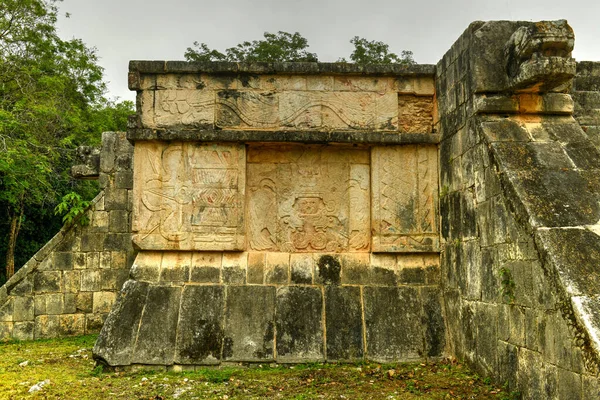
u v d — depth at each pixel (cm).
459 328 568
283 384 496
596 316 343
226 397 455
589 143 501
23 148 1340
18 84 1569
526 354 425
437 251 637
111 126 2036
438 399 449
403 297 619
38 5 1664
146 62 637
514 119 529
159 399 450
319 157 662
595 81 674
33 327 853
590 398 333
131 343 562
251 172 655
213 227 628
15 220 1532
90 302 883
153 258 625
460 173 576
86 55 1955
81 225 900
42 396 459
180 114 639
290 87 654
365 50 2200
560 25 479
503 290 459
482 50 537
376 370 542
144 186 630
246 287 616
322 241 649
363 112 655
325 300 612
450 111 609
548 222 414
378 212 642
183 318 585
